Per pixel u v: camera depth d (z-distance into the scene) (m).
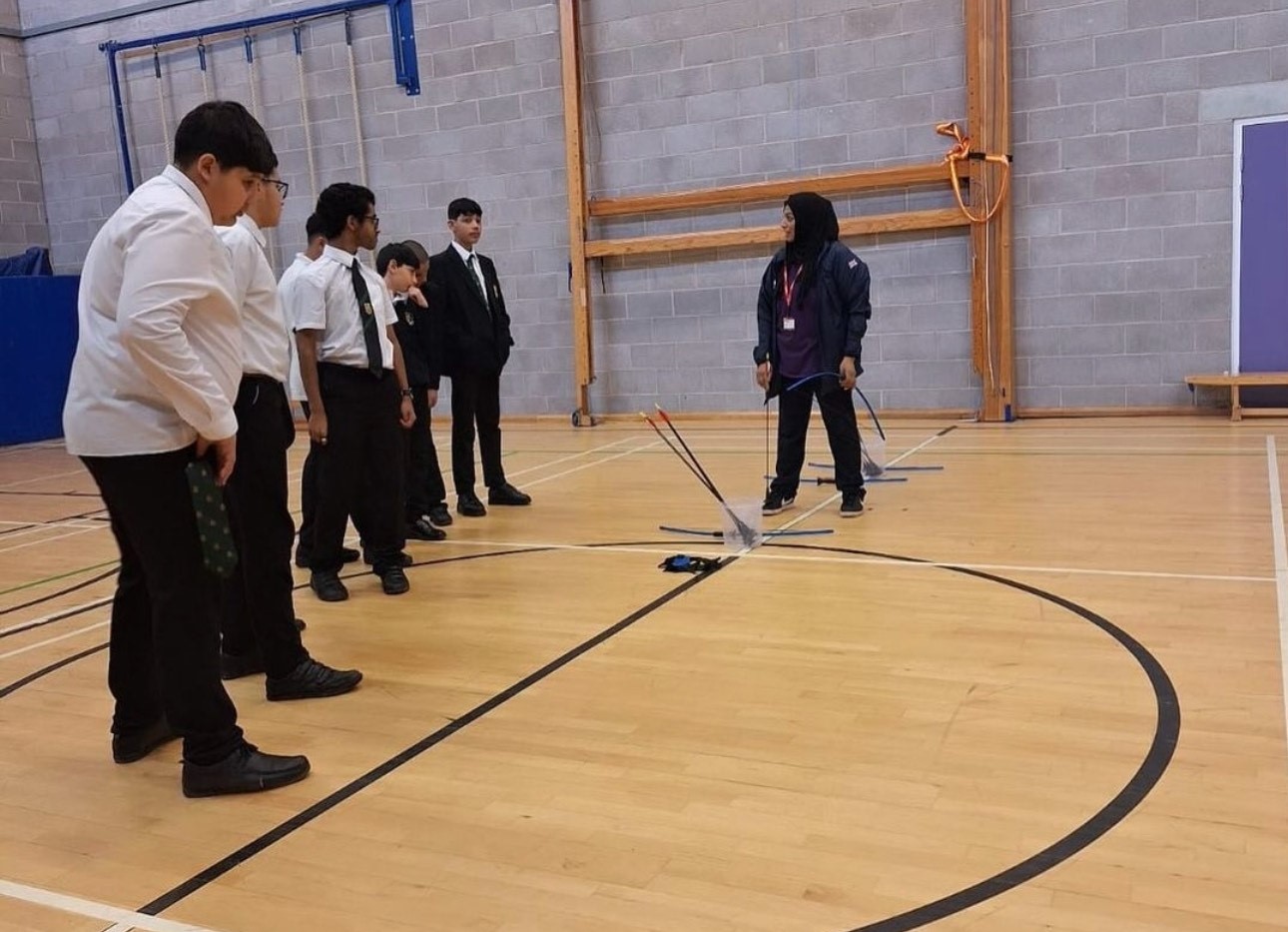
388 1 8.68
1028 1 7.05
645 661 2.82
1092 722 2.29
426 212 8.91
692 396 8.33
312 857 1.89
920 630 2.95
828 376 4.34
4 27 9.89
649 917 1.65
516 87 8.43
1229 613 2.96
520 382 8.84
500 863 1.84
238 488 2.55
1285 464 5.15
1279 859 1.72
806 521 4.42
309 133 9.16
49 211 10.33
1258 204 6.73
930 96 7.34
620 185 8.29
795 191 7.68
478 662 2.89
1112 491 4.70
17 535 5.20
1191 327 6.98
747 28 7.74
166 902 1.77
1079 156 7.07
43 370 9.50
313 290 3.32
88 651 3.21
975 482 5.09
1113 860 1.74
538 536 4.39
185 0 9.37
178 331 1.90
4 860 1.94
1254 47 6.62
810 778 2.09
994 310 7.26
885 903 1.65
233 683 2.85
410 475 4.41
